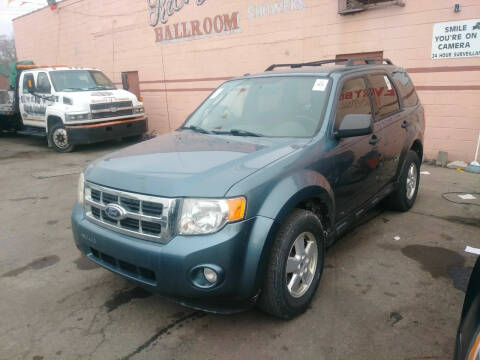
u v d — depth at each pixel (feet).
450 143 26.08
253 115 12.38
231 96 13.51
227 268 8.08
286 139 10.89
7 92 40.98
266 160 9.36
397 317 9.70
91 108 32.78
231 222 8.12
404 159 15.65
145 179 8.73
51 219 17.44
